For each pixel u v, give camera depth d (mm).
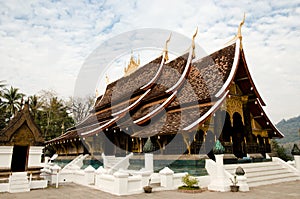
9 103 34875
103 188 10992
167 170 10859
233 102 15414
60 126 36844
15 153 12477
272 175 13734
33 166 11773
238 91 16078
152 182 11641
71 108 37469
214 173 11273
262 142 18016
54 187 12195
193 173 11438
